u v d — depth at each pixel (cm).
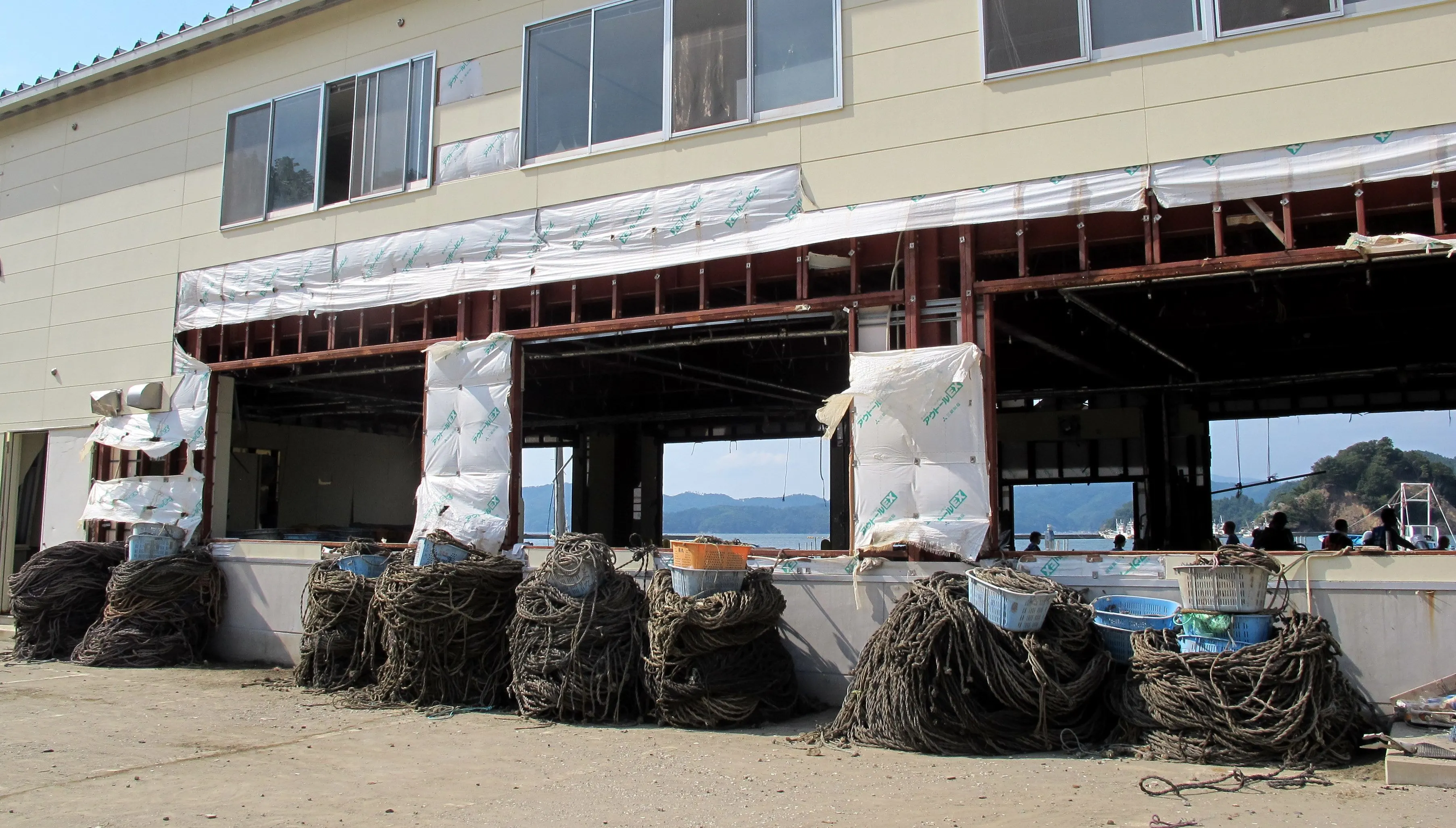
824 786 498
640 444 1720
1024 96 668
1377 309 877
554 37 860
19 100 1189
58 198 1172
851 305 706
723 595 652
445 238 890
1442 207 571
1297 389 1297
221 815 451
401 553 826
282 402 1318
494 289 854
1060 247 682
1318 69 596
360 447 1603
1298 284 831
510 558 787
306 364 1035
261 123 1029
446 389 861
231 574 978
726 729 645
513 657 702
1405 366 1050
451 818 446
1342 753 520
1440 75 568
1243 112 610
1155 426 1310
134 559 962
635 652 677
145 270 1084
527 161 858
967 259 672
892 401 673
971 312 666
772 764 548
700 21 788
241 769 543
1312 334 1011
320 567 845
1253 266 593
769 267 757
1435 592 562
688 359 1111
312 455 1512
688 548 661
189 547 991
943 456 660
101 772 536
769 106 754
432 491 848
